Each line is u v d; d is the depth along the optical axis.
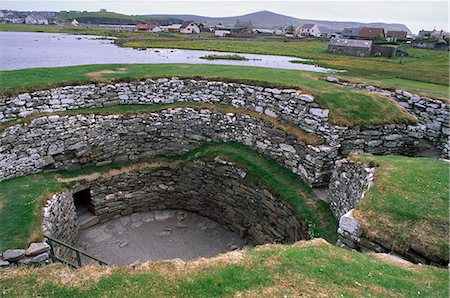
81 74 19.33
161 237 15.91
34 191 13.83
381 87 18.98
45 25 143.88
